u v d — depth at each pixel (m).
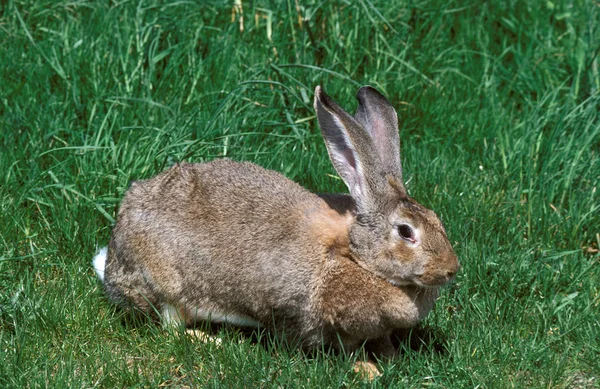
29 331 10.00
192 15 14.48
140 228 10.42
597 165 12.59
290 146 12.64
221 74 13.59
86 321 10.26
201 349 9.94
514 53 14.66
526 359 9.77
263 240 10.08
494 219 11.77
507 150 12.92
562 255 11.19
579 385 9.64
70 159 12.12
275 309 10.04
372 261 9.73
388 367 9.52
